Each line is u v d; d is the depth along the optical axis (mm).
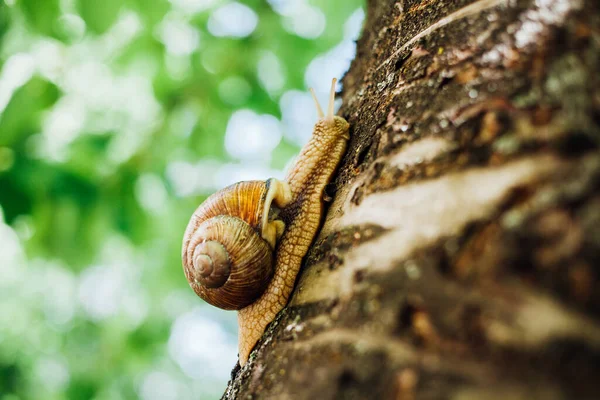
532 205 187
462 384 176
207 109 480
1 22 357
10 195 355
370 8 290
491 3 216
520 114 196
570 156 188
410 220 201
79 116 445
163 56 445
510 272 184
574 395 158
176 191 492
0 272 697
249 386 215
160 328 630
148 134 461
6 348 667
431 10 233
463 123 204
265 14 479
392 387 186
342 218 222
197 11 473
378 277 200
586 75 194
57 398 639
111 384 627
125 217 401
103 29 338
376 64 253
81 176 373
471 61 212
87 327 639
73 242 371
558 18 202
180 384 977
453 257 192
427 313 189
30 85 376
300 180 260
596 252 172
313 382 197
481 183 195
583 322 166
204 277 254
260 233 256
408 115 216
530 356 169
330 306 206
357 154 232
